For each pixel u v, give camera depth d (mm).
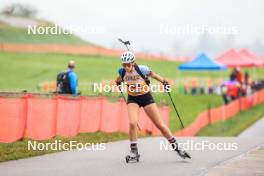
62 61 138500
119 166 20188
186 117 56875
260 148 25938
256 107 72938
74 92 33344
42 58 140375
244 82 75125
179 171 19031
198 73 156250
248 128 50938
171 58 183250
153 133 39969
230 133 47562
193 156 23062
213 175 18266
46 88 76438
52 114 27344
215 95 81688
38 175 18125
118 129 35156
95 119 32000
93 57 155125
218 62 92750
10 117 24156
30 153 23266
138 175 18203
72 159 22078
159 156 23031
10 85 90125
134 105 21328
